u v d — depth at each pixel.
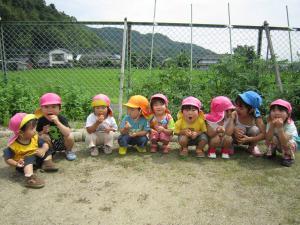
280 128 4.39
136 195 3.70
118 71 6.99
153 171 4.34
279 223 3.21
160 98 4.81
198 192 3.79
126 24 6.68
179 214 3.34
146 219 3.24
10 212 3.32
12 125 3.88
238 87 6.23
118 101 6.97
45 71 7.90
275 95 6.00
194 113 4.59
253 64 6.57
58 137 4.54
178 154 4.99
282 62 6.56
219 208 3.46
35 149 4.07
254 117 4.92
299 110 5.93
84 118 6.75
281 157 4.94
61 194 3.70
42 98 4.44
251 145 5.03
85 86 7.50
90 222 3.18
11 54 7.77
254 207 3.49
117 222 3.19
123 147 4.91
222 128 4.59
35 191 3.76
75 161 4.66
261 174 4.31
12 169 4.35
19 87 6.67
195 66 6.97
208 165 4.58
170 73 6.45
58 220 3.21
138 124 4.91
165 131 4.86
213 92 6.30
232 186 3.96
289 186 3.98
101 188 3.86
